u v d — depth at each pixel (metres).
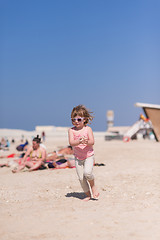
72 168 10.26
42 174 8.95
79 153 5.29
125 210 4.49
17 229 3.61
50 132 68.69
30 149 10.39
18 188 6.70
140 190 6.10
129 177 7.90
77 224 3.79
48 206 4.86
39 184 7.20
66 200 5.34
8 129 67.38
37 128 86.56
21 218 4.11
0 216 4.24
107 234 3.38
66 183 7.28
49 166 10.33
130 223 3.79
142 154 14.61
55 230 3.55
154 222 3.82
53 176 8.45
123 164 10.93
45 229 3.60
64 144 29.64
